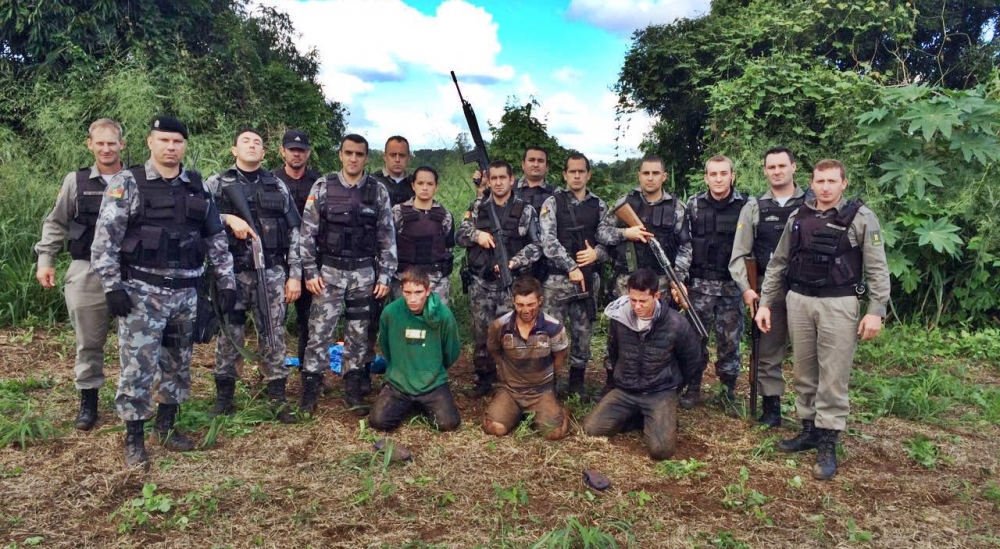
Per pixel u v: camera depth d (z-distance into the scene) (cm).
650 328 398
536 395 418
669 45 1038
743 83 797
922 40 1177
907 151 702
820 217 366
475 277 485
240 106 1052
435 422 411
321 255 429
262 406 431
